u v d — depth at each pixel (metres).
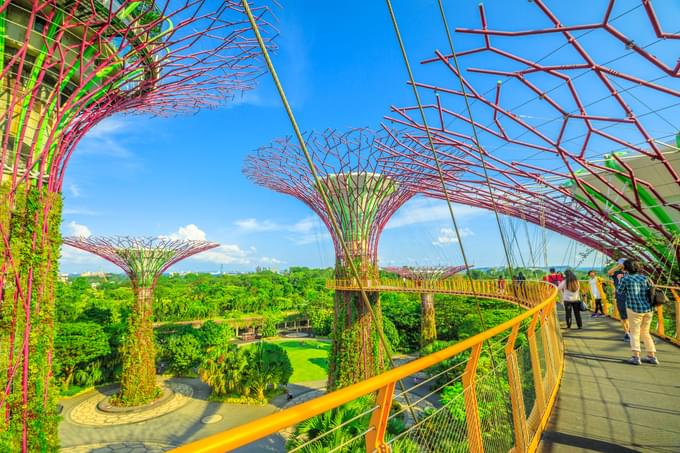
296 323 69.19
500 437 3.12
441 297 46.53
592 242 24.45
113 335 33.28
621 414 4.65
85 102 9.99
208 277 131.50
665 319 10.27
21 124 8.66
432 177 17.03
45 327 8.80
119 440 20.33
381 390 1.88
